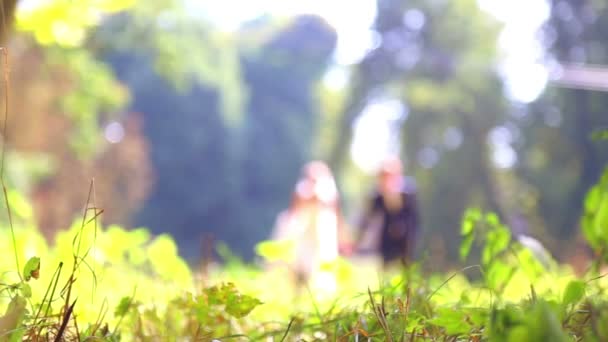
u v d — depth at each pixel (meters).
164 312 3.28
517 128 50.31
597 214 3.00
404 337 2.42
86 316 3.31
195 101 81.00
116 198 57.94
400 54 60.16
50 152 37.31
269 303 4.39
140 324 3.03
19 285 2.46
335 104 64.25
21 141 32.75
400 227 14.03
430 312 2.84
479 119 54.09
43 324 2.50
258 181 87.00
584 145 43.34
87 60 30.41
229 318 2.95
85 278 4.23
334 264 3.95
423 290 3.18
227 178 83.50
